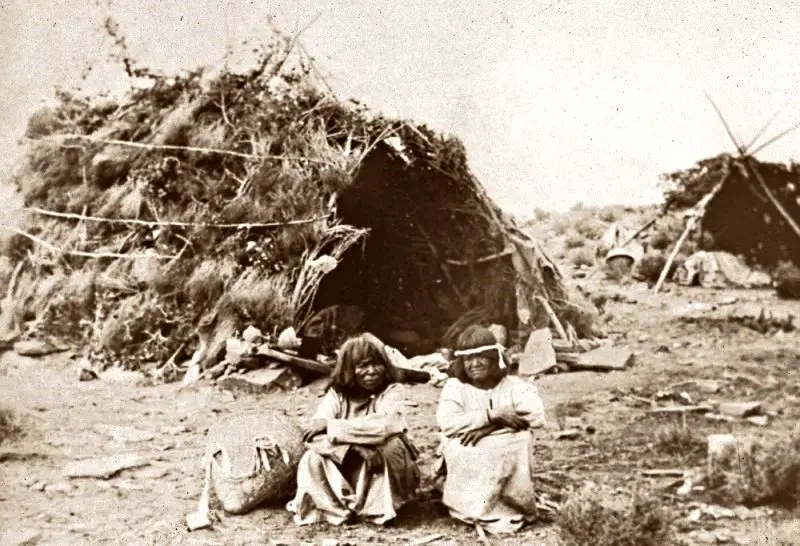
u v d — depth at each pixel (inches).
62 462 196.1
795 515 163.9
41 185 300.7
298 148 293.6
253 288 275.9
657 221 390.9
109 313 282.7
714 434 200.7
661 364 268.5
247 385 255.3
